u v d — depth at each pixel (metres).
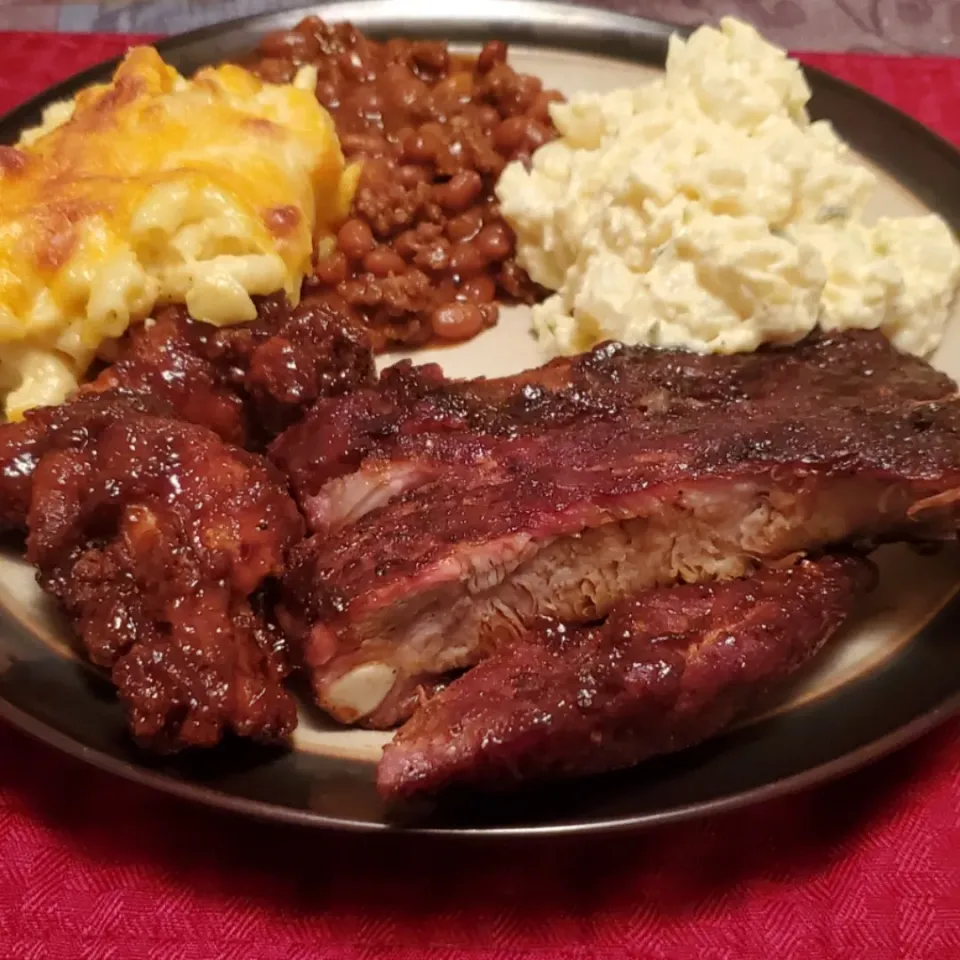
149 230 0.29
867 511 0.26
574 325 0.33
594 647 0.24
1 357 0.30
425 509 0.26
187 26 0.48
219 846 0.24
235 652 0.23
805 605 0.24
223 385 0.30
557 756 0.22
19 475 0.26
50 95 0.38
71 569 0.25
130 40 0.45
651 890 0.23
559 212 0.34
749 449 0.26
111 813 0.24
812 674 0.25
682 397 0.29
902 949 0.22
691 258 0.31
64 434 0.26
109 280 0.29
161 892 0.23
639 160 0.32
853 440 0.26
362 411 0.28
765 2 0.51
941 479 0.25
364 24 0.42
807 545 0.26
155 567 0.24
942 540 0.27
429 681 0.26
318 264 0.34
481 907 0.23
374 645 0.25
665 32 0.42
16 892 0.23
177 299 0.30
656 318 0.31
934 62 0.45
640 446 0.26
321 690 0.24
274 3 0.50
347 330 0.30
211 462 0.25
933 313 0.33
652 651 0.23
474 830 0.22
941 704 0.24
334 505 0.27
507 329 0.35
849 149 0.38
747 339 0.31
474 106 0.39
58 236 0.29
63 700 0.24
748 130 0.33
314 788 0.23
